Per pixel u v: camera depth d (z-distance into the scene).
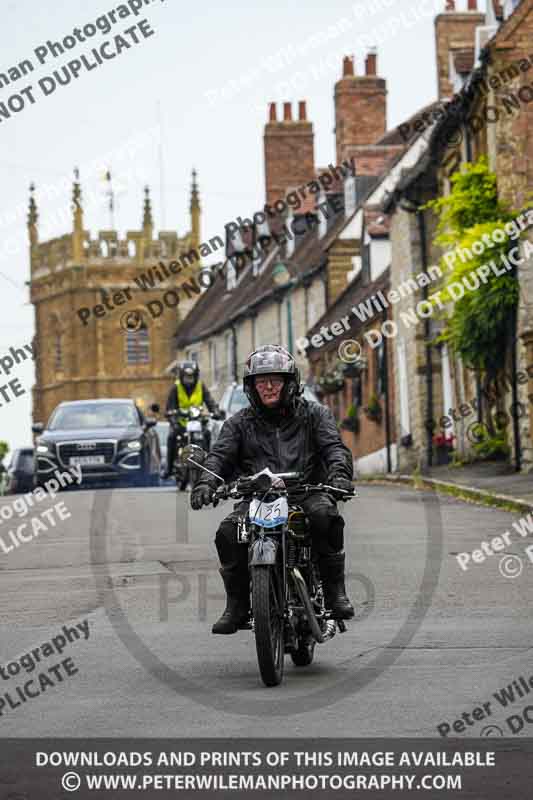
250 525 23.33
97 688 23.11
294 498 24.16
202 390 79.50
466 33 120.94
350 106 156.75
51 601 33.78
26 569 41.09
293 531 23.88
